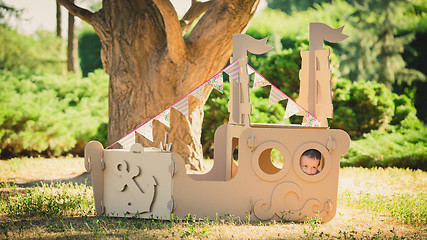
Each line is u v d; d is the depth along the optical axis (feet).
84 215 17.52
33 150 43.06
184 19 33.81
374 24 74.54
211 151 44.75
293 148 17.17
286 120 44.32
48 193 22.24
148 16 29.58
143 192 17.01
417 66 73.67
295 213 17.19
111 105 29.63
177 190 16.81
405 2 75.20
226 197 17.12
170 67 28.50
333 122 44.42
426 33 72.84
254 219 17.16
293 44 59.16
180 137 29.25
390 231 15.99
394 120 47.70
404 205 20.21
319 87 18.93
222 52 28.53
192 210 16.96
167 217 16.76
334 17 75.72
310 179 17.15
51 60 71.72
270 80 47.70
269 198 17.21
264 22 66.08
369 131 45.57
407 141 42.88
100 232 14.84
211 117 44.09
